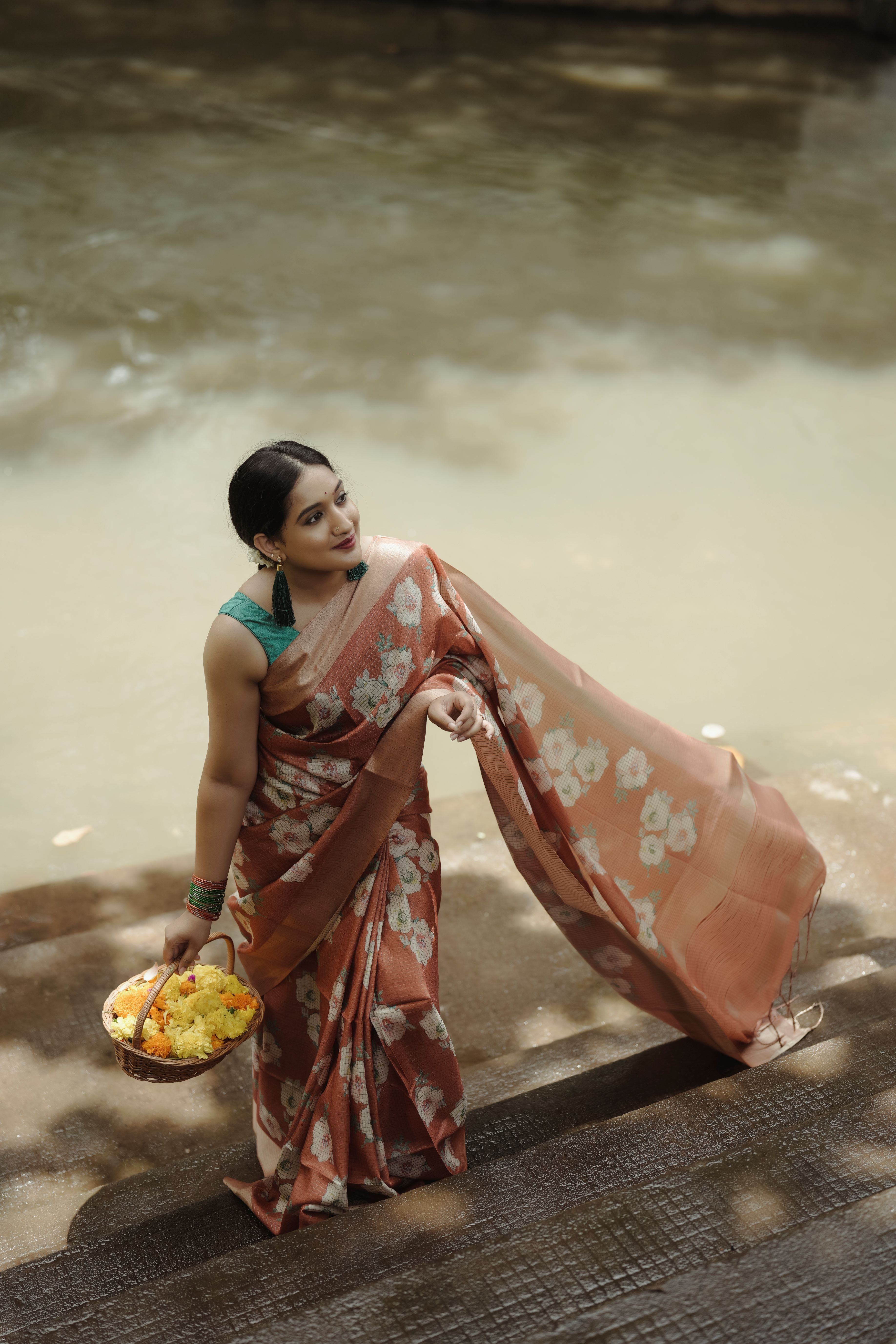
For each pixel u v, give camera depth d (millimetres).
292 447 2369
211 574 7059
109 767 5633
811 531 7492
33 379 9125
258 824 2643
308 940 2678
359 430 8562
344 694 2494
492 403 8969
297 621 2467
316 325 10039
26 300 10219
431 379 9289
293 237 11578
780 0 18094
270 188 12617
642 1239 2057
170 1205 2855
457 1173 2721
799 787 4859
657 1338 1805
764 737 5582
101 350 9562
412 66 16250
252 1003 2688
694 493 7906
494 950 4051
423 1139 2691
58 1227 2947
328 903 2627
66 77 15391
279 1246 2281
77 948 4031
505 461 8242
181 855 4801
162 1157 3275
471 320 10211
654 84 15891
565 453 8359
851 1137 2273
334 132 14070
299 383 9195
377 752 2557
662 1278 1984
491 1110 3008
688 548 7320
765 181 13102
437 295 10602
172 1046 2564
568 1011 3791
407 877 2676
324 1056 2625
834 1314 1826
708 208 12445
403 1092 2650
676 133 14352
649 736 3004
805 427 8703
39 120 14062
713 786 3062
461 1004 3820
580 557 7215
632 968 3121
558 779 2922
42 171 12781
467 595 2812
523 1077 3268
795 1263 1911
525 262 11250
